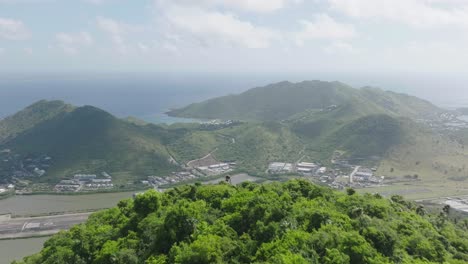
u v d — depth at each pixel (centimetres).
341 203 10375
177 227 8275
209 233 8031
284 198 9931
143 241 8619
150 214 9775
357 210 9256
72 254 8812
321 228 7681
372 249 6938
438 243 8406
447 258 7850
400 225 9000
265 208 8694
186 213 8444
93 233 9825
